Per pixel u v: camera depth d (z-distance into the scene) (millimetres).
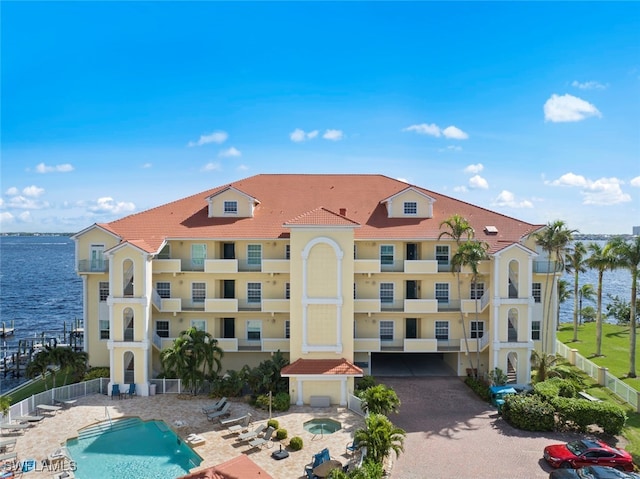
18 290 134375
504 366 40688
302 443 29750
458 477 26719
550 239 41844
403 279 43906
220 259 43406
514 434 32375
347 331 39031
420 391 40438
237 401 37688
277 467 27359
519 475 27000
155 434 32438
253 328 44125
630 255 44281
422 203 45250
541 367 39750
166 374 40312
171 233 42875
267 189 48688
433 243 43719
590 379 42656
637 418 34688
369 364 43812
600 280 51750
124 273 42125
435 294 44188
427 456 29141
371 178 50906
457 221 40312
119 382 39500
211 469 22766
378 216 45250
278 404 35750
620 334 63438
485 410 36594
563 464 27531
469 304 42812
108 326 43656
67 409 36219
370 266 42281
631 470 27547
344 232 39000
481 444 30844
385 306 43406
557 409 32844
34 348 62375
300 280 39125
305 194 48125
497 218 46438
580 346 56562
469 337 44219
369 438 26922
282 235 42312
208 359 38438
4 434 32031
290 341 39781
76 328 69312
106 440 31547
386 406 32844
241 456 24219
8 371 54781
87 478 26609
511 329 43594
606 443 31094
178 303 42344
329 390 37312
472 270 39688
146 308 39562
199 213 45531
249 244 43656
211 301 42344
